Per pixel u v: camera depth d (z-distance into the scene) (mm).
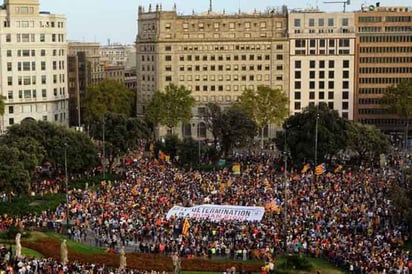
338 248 94375
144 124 174875
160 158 172000
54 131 154250
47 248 99875
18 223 113125
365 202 119875
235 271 90000
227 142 184625
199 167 169625
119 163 181875
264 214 112000
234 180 141875
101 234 106750
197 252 97938
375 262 87250
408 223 107062
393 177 143625
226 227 104938
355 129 169500
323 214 111250
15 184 124812
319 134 160375
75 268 83938
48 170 158750
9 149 127438
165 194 128125
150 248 99500
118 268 88938
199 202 121562
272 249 96375
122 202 122750
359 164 170750
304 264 90250
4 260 87375
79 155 153000
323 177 143750
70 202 126125
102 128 167000
